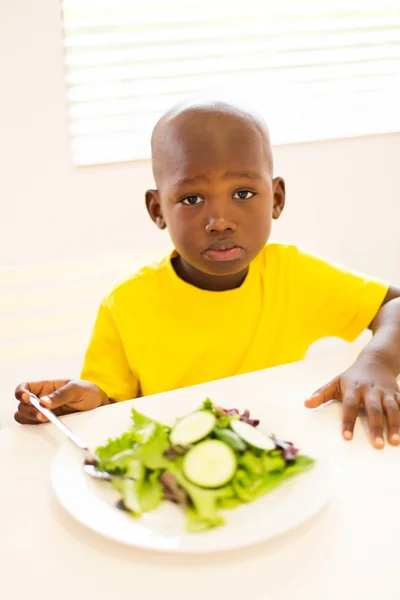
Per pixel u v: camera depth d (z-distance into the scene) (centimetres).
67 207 167
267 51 173
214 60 170
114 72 164
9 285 168
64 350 176
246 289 108
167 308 108
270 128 178
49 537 61
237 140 92
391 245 195
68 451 71
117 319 109
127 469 66
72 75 161
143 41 163
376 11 178
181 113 95
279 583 55
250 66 172
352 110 184
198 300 107
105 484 67
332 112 183
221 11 167
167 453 66
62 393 85
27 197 164
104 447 69
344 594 54
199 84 171
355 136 181
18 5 150
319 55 177
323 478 64
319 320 113
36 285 170
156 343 108
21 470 71
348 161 183
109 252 172
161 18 164
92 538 61
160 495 64
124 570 57
